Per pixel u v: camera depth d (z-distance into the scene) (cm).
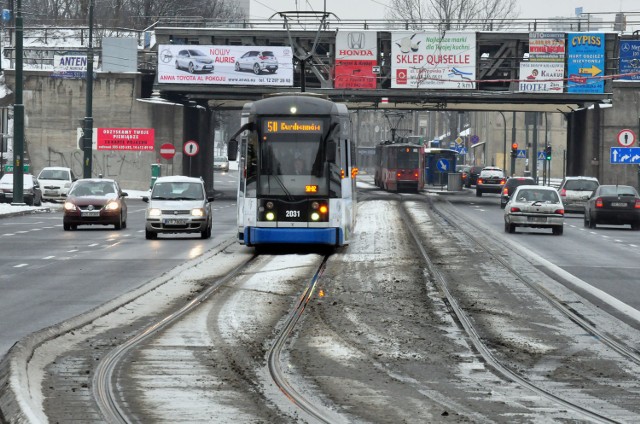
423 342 2969
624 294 4150
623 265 5384
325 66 12975
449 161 18550
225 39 13138
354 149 6800
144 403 2136
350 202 6300
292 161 5884
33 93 13788
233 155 5912
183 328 3156
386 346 2891
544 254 5984
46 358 2628
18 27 9975
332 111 5953
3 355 2634
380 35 12688
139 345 2845
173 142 13450
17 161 10156
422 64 12688
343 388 2316
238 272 4800
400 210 10894
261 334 3064
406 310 3603
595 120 13250
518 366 2644
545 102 13200
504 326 3300
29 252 5809
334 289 4169
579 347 2938
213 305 3681
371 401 2178
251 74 12769
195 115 14475
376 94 12706
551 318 3478
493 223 9075
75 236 7100
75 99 13712
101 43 14012
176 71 12862
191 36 12988
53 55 14875
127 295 3875
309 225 5847
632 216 8662
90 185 7944
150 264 5156
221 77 12800
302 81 11644
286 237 5841
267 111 5912
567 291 4194
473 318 3453
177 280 4441
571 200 10988
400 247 6281
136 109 13488
